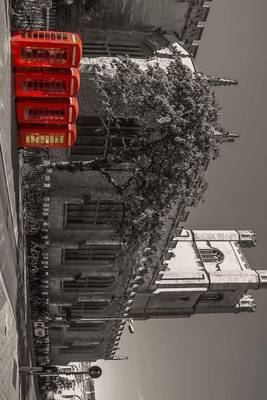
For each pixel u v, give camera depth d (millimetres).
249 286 52594
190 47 42406
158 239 35406
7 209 24750
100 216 40031
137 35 39656
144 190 32594
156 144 31406
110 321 54375
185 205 37938
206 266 53344
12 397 27703
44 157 34594
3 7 20938
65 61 25422
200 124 30828
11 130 24812
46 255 40844
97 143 34625
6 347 25328
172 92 30375
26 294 37031
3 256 24031
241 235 56844
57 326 52625
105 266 44281
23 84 25797
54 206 38250
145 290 50125
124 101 30438
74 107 26984
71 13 38344
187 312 56156
